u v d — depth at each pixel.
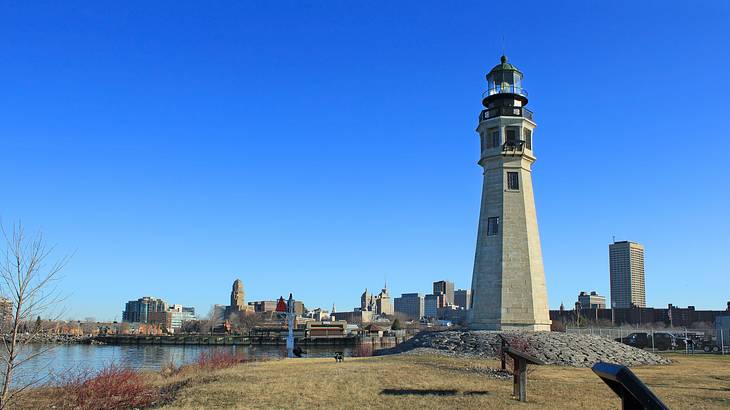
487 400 31.03
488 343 58.78
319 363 53.50
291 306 77.69
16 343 24.72
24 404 32.56
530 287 64.38
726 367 52.69
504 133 68.12
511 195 66.88
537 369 47.81
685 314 197.88
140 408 33.28
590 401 31.05
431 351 59.72
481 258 66.88
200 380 40.19
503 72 71.31
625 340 91.69
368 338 178.88
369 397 31.89
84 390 35.16
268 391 33.84
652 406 12.25
